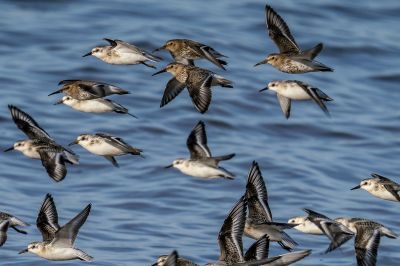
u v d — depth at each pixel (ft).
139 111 75.36
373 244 44.04
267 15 48.78
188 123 74.23
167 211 61.16
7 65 81.30
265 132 74.69
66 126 72.02
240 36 89.15
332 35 92.63
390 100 82.58
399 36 94.38
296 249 56.80
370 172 69.46
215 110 76.38
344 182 67.51
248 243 55.88
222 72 81.92
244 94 79.20
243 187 65.10
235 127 74.69
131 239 56.80
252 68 83.35
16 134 70.44
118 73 81.05
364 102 81.61
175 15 93.09
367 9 99.55
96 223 58.85
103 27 89.35
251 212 43.70
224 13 94.63
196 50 50.29
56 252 42.83
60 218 59.06
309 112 78.79
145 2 96.07
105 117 74.28
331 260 55.57
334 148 73.26
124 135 71.77
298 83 49.01
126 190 64.03
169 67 48.60
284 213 61.21
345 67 88.12
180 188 64.34
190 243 56.54
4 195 62.23
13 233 57.06
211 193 63.98
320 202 63.41
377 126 77.25
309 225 46.55
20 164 67.05
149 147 70.33
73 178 65.77
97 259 53.62
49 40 86.38
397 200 47.34
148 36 86.89
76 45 85.51
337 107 80.23
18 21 89.76
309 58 47.98
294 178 66.95
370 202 64.34
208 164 45.75
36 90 77.36
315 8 98.17
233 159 69.31
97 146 48.14
